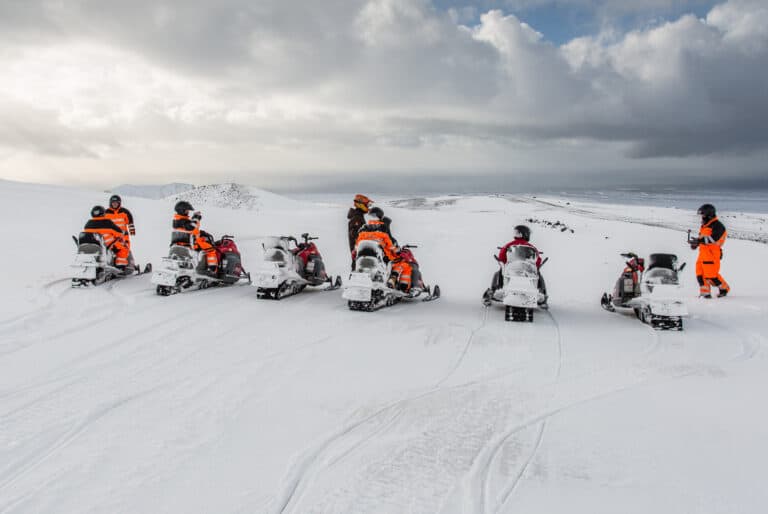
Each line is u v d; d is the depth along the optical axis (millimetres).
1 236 15531
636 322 8375
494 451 3943
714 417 4559
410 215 35844
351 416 4527
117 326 7359
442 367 5902
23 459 3727
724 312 9023
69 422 4312
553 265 15492
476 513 3148
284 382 5320
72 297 9086
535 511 3164
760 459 3791
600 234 25469
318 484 3455
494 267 15031
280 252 9641
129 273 11211
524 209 85375
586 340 7184
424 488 3428
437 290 10344
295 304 9203
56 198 27656
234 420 4398
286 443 4012
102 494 3301
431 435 4195
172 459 3740
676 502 3248
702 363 6148
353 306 8844
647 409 4742
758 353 6586
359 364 5945
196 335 7020
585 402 4918
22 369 5547
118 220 11062
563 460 3803
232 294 9984
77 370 5555
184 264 9914
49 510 3129
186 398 4855
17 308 8094
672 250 19188
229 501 3238
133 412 4527
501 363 6086
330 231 23812
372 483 3480
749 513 3129
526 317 8297
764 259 16016
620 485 3455
